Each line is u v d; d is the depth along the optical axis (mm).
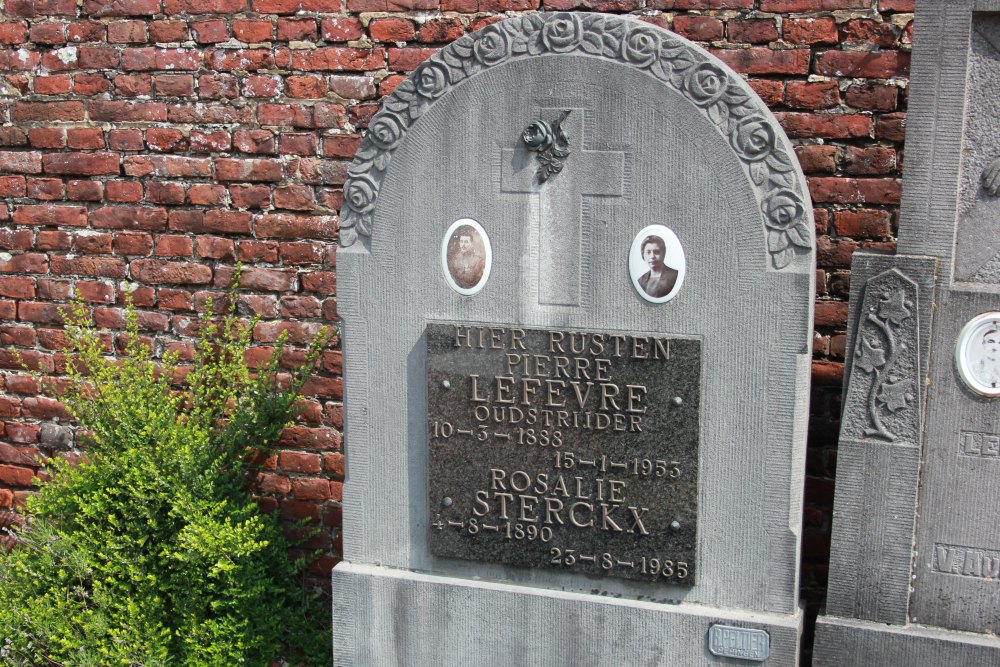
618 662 3777
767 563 3619
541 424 3775
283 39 4664
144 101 4848
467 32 4492
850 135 4129
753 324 3516
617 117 3559
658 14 4258
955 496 3492
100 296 5035
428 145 3766
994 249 3432
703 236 3531
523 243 3717
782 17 4141
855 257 3479
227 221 4824
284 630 4488
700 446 3625
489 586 3887
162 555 4379
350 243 3926
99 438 4645
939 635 3502
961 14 3328
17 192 5059
